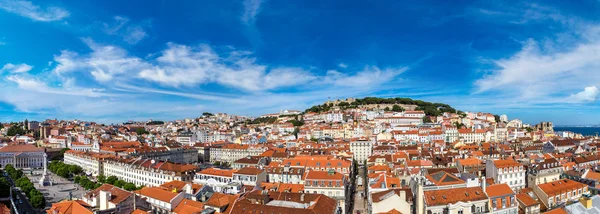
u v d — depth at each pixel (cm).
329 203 15800
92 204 16612
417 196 14650
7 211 15388
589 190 18625
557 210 12975
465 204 13362
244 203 15050
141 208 16475
